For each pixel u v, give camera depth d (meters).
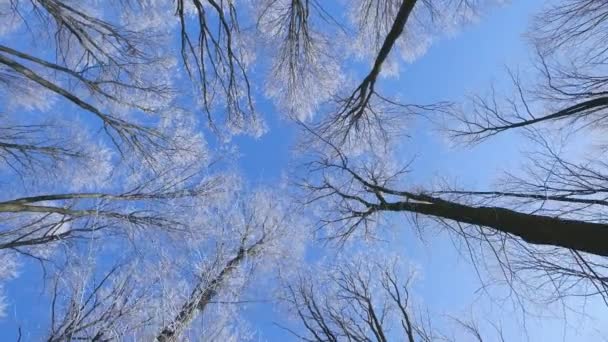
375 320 5.18
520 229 5.06
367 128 7.75
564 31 5.96
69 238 6.08
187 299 5.40
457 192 5.73
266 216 7.70
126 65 6.56
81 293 4.40
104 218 6.50
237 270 6.59
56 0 5.84
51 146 6.57
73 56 6.68
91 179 7.05
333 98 7.25
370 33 7.05
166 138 7.08
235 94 6.12
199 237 7.01
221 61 5.65
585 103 5.30
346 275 6.20
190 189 7.38
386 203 7.08
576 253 4.68
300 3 5.64
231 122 6.62
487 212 5.49
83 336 4.47
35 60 5.39
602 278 4.50
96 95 6.55
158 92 6.82
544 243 4.87
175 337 5.02
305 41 6.41
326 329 5.04
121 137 6.60
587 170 5.13
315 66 6.77
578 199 4.80
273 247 7.41
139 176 7.13
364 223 7.60
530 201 5.36
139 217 6.72
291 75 6.76
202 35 5.32
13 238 6.25
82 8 6.54
